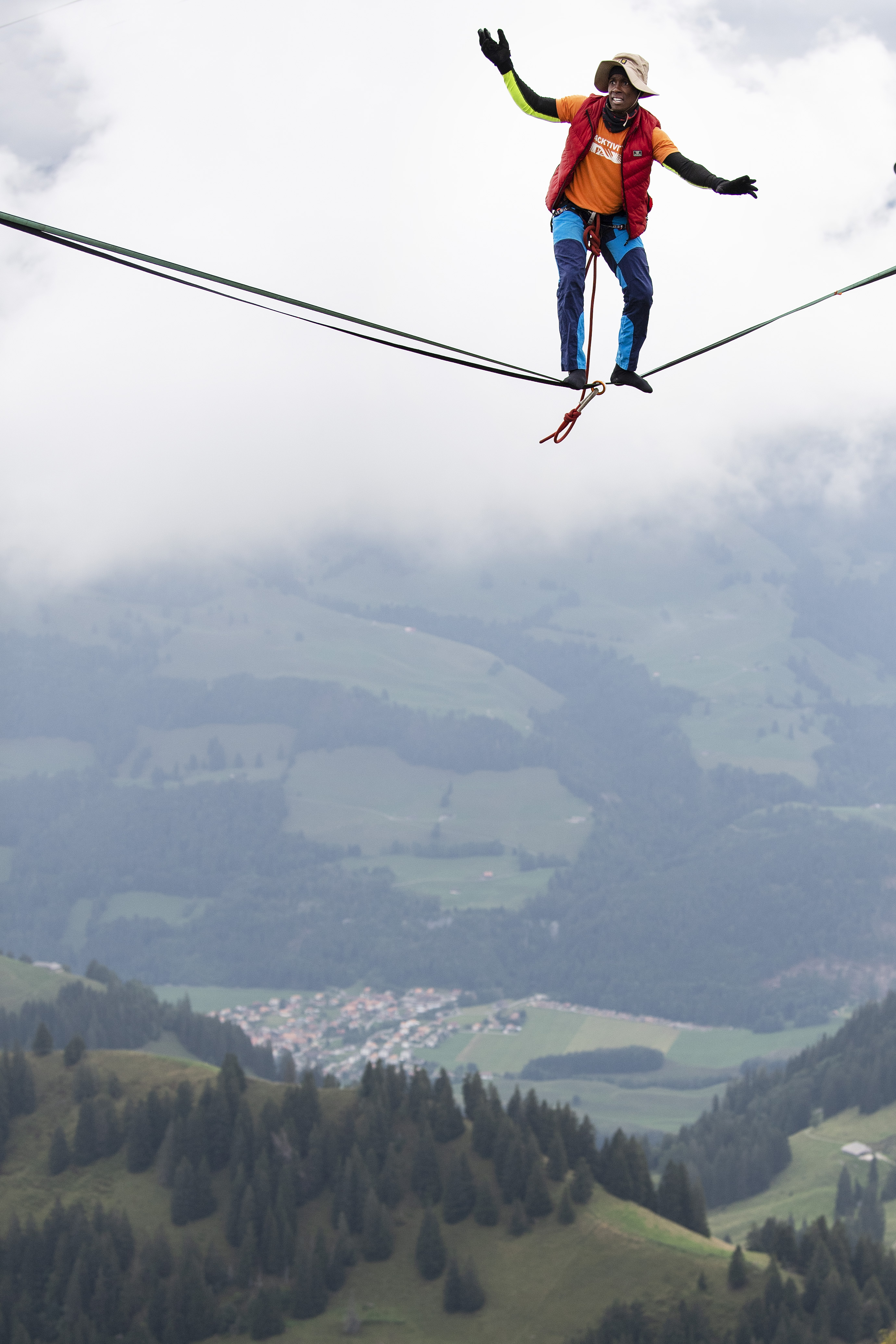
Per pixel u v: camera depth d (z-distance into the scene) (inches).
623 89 419.8
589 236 444.8
